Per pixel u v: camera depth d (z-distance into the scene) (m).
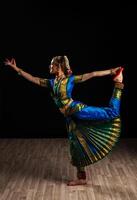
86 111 4.43
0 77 7.29
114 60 7.23
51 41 7.20
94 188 4.44
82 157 4.50
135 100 7.31
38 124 7.42
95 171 5.18
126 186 4.51
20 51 7.22
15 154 6.20
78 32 7.19
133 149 6.53
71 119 4.51
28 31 7.18
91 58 7.23
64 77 4.51
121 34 7.16
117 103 4.45
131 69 7.24
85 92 7.33
